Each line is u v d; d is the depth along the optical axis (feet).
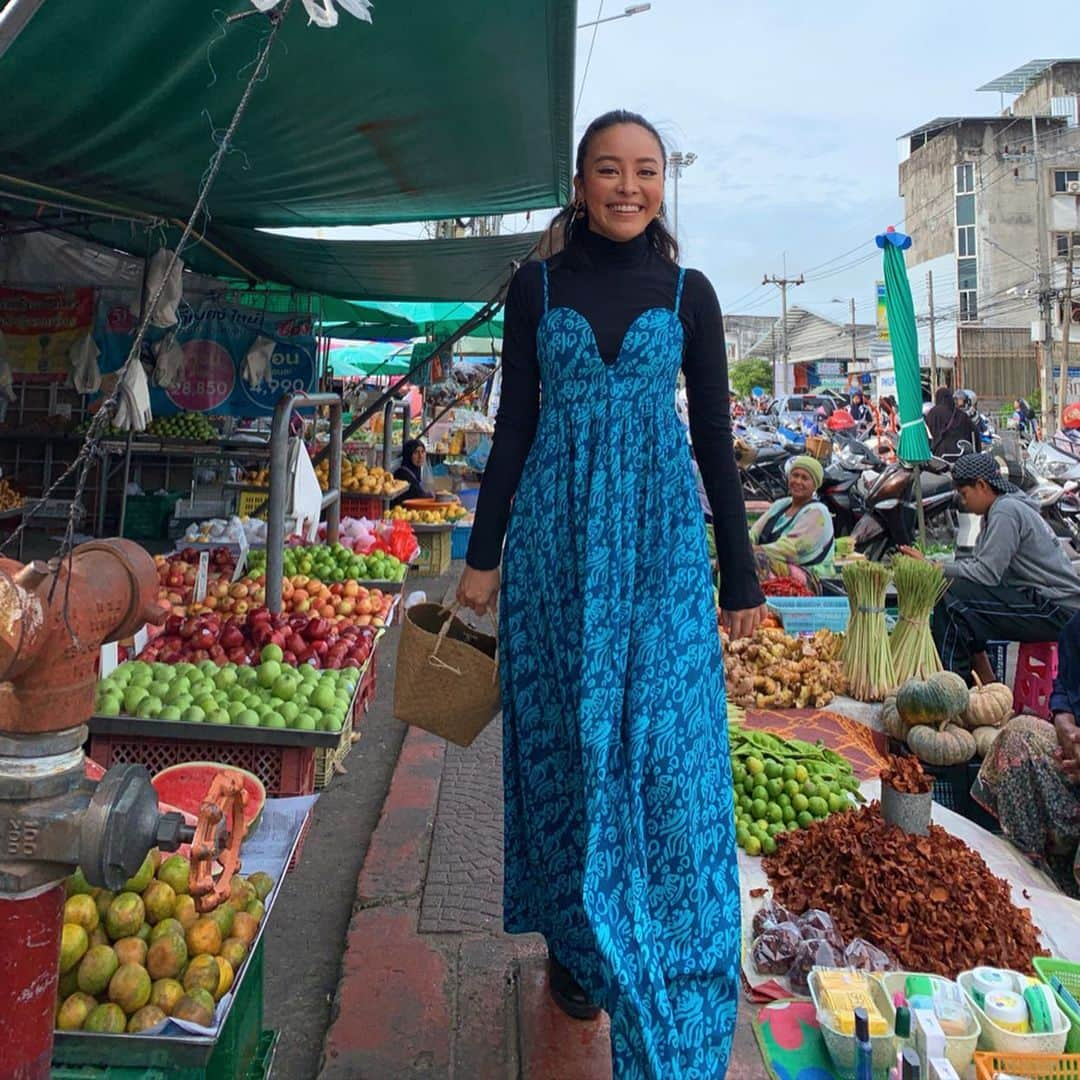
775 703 14.15
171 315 16.66
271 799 8.68
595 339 6.19
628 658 5.97
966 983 7.32
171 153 12.64
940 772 12.65
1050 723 12.94
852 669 14.82
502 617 6.60
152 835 4.22
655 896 5.84
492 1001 8.00
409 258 21.54
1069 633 11.44
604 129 6.27
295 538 18.43
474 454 44.50
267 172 14.64
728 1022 5.81
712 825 6.02
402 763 13.52
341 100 11.82
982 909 8.27
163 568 15.94
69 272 18.70
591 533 6.00
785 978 8.04
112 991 5.44
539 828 6.53
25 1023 4.06
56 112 10.60
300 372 22.77
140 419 17.29
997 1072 6.29
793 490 20.10
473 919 9.25
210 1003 5.58
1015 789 11.00
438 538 28.19
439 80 11.37
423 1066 7.16
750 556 6.61
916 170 152.76
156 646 11.94
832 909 8.69
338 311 30.73
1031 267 128.57
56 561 3.99
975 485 16.06
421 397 52.60
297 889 10.25
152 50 9.37
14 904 4.00
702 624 6.11
